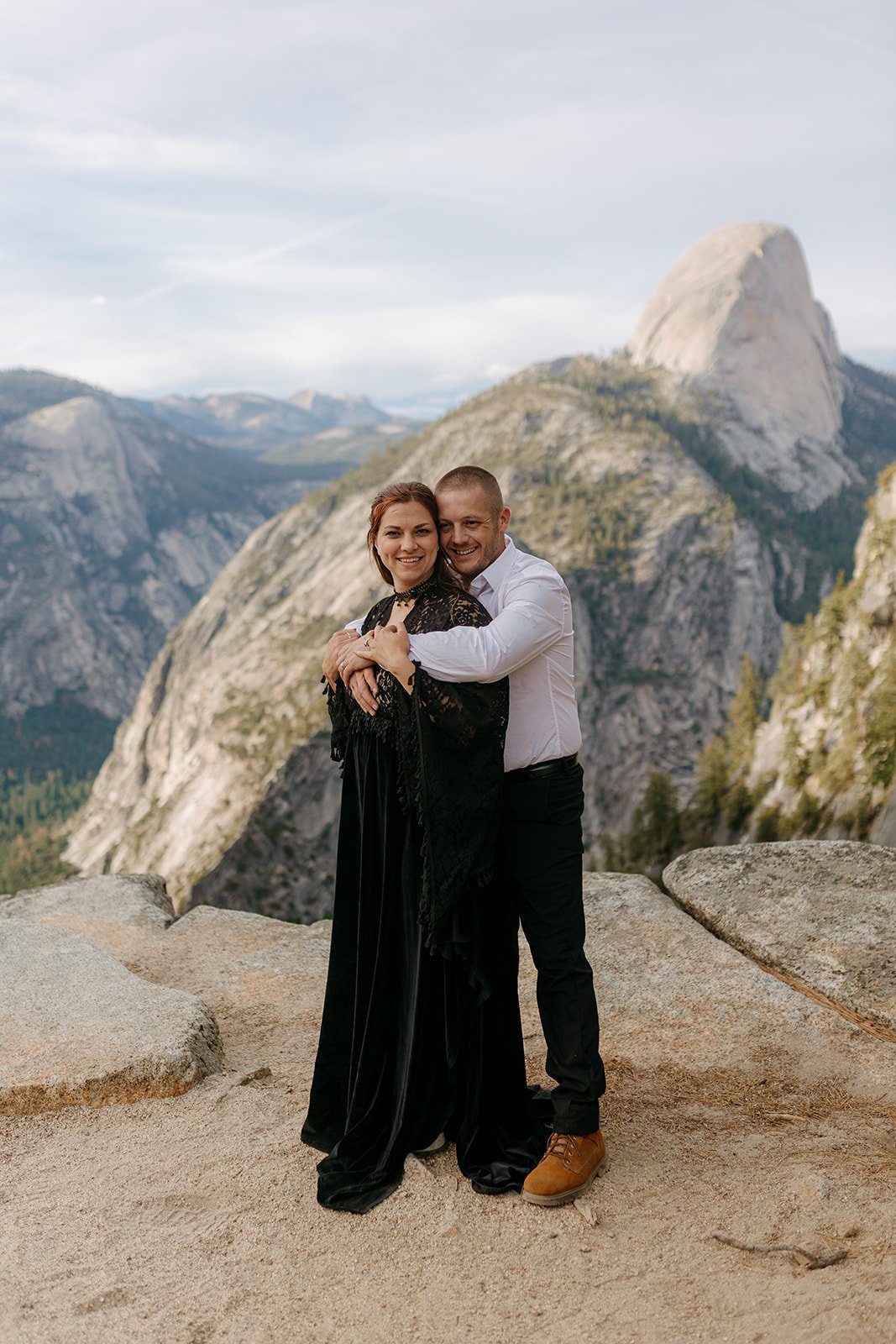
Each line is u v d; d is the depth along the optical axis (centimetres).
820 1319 217
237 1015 432
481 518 271
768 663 15100
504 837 278
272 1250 260
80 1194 290
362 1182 282
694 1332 219
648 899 511
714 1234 256
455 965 287
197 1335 230
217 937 521
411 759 263
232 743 12538
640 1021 409
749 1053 381
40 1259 260
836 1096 350
